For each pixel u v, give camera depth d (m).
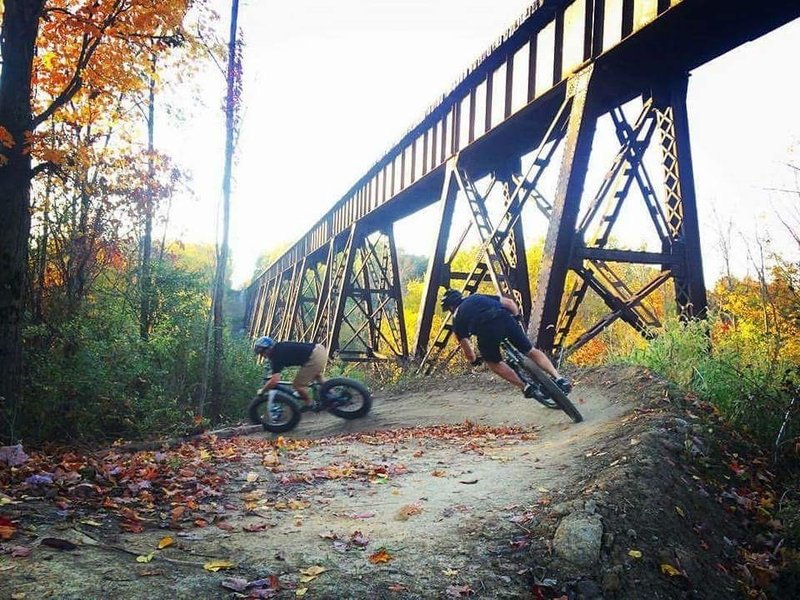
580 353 17.38
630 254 8.93
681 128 8.98
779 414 5.52
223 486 4.88
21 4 6.74
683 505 3.92
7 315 6.56
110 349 8.79
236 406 11.53
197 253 39.03
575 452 5.20
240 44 10.36
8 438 6.45
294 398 9.30
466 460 5.78
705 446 4.87
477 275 12.73
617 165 9.32
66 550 3.16
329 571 3.15
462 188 12.80
